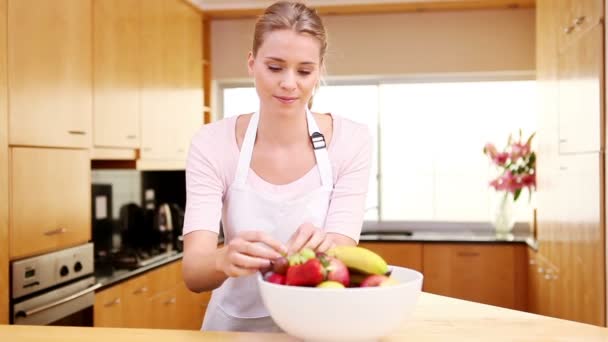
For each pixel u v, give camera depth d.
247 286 1.54
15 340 1.18
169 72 4.07
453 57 4.77
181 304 3.79
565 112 3.02
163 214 4.30
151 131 3.78
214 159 1.51
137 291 3.18
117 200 4.10
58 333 1.22
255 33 1.33
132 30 3.51
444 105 4.96
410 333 1.18
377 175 5.04
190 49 4.47
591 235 2.53
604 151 2.39
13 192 2.38
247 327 1.58
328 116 1.61
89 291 2.73
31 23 2.51
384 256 4.44
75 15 2.86
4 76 2.34
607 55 2.35
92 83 3.04
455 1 4.49
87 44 2.97
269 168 1.52
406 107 5.00
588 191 2.58
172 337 1.18
